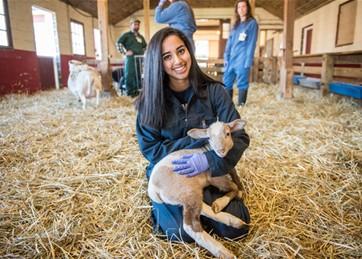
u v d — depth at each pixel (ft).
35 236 4.59
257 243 4.41
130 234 4.72
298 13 38.37
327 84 17.53
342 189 5.96
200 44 69.36
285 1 16.81
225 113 4.80
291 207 5.39
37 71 24.79
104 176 6.64
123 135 9.72
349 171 6.72
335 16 30.25
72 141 9.10
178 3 12.66
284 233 4.65
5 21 20.88
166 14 12.84
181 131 4.81
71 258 4.24
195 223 4.07
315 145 8.43
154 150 4.78
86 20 35.14
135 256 4.25
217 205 4.29
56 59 28.30
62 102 16.90
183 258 4.18
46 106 15.62
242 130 4.58
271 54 49.67
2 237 4.65
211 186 4.70
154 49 4.25
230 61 14.74
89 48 36.42
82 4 32.45
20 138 9.35
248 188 5.96
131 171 6.88
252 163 7.19
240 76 14.44
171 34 4.26
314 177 6.52
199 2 38.58
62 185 6.23
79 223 4.94
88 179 6.54
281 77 18.10
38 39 29.01
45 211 5.33
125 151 8.23
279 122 11.20
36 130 10.41
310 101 16.25
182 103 4.82
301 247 4.29
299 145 8.40
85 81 14.12
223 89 4.90
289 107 14.44
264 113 12.96
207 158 4.14
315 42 35.22
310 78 21.65
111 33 42.65
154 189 4.30
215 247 3.97
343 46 28.84
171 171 4.17
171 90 4.74
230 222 4.23
